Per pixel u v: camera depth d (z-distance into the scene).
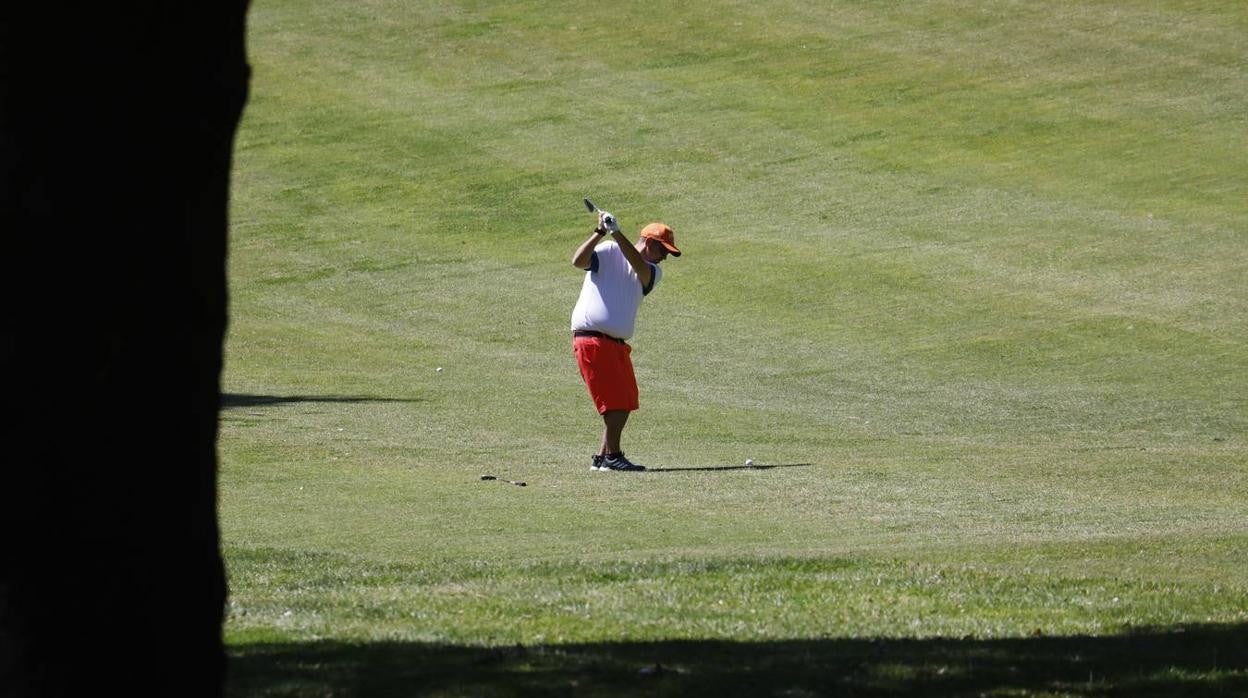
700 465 58.12
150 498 14.95
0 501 14.60
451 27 181.38
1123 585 34.53
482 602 32.38
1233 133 140.38
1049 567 37.34
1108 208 123.44
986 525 45.00
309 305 111.06
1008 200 127.38
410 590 33.94
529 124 154.88
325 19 185.88
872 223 124.06
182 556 15.21
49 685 14.71
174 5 14.72
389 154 149.88
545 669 25.48
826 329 98.81
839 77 160.62
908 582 34.62
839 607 31.88
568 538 42.41
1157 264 108.62
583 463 58.31
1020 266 110.12
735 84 161.00
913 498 49.97
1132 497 50.66
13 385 14.50
